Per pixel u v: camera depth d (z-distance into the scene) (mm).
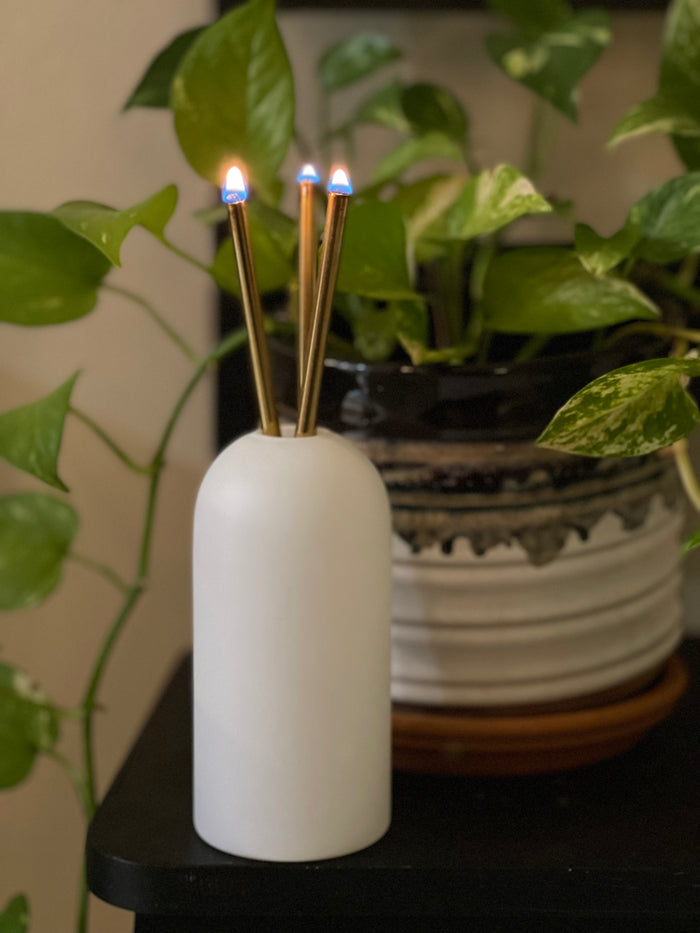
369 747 629
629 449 599
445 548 671
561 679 684
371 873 627
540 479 667
